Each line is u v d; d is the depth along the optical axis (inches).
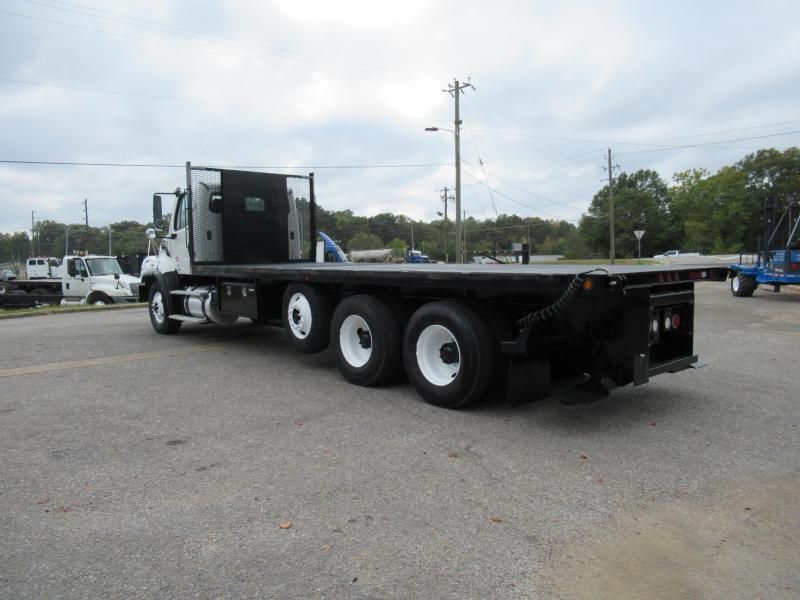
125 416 207.8
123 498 139.8
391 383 257.3
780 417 204.2
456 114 1497.3
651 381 260.7
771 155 3511.3
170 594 101.3
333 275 257.1
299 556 113.9
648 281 185.9
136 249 3602.4
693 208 3602.4
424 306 220.4
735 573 108.2
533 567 110.1
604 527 125.6
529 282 186.5
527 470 156.8
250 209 383.9
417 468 158.4
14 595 100.8
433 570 109.1
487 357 203.6
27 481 149.9
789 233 647.8
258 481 149.8
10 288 1080.2
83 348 353.7
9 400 230.1
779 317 502.9
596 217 3907.5
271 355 329.7
